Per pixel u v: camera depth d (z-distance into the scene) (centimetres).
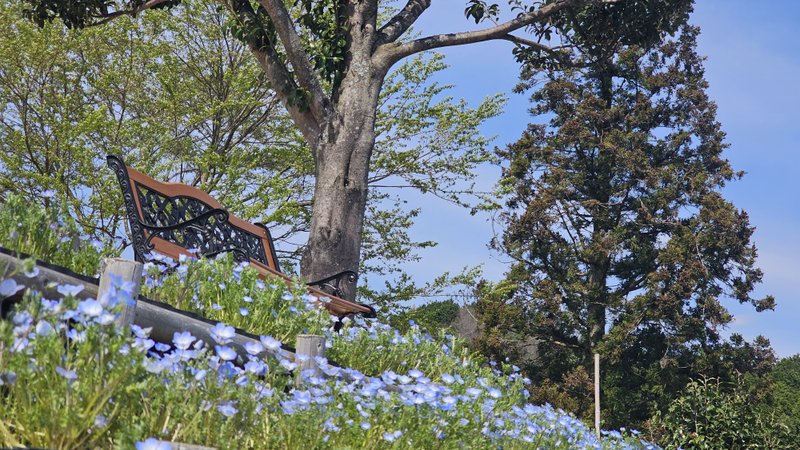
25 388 254
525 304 2786
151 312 362
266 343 347
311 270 948
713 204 2722
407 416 356
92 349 263
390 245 1659
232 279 488
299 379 354
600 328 2747
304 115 1007
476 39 1099
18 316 260
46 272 329
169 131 1473
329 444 323
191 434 283
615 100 3028
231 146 1619
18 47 1359
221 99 1641
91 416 254
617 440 712
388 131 1664
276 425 321
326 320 535
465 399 403
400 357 544
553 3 1130
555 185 2853
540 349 2822
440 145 1647
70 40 1416
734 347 2598
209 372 300
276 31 995
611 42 1262
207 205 667
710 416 1769
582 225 2908
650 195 2841
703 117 2948
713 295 2683
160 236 588
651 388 2583
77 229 453
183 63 1622
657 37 1262
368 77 1016
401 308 1554
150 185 605
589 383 2530
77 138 1334
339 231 959
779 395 3091
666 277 2609
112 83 1498
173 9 1590
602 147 2831
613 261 2836
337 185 971
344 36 1028
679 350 2594
